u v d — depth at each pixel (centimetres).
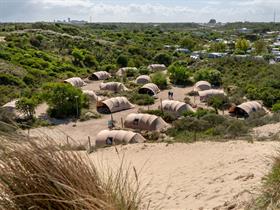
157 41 9212
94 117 2983
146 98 3572
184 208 572
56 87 3075
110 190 282
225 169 885
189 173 938
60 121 2880
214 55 7169
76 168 272
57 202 251
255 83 4197
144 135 2361
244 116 3088
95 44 7106
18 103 2759
